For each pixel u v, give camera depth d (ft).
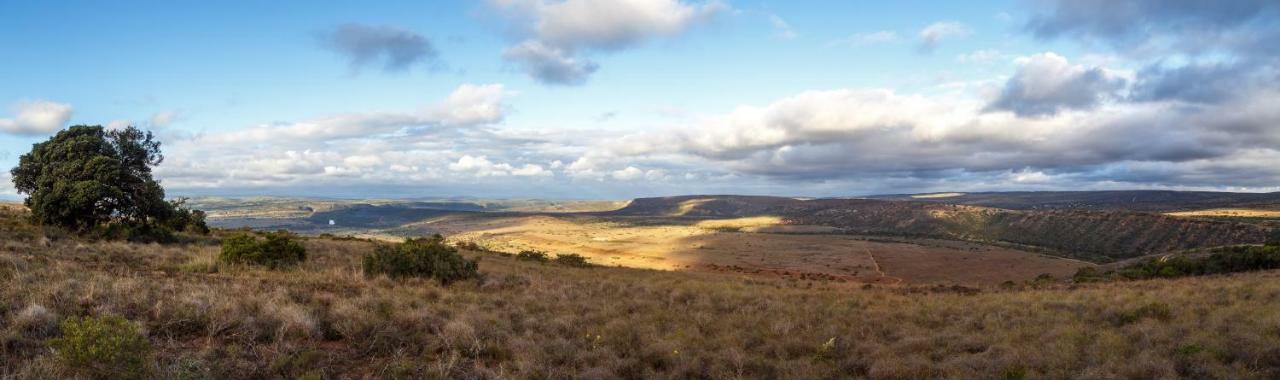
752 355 37.47
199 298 37.96
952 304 64.54
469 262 79.82
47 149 113.70
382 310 41.52
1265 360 31.76
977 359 34.94
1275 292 57.41
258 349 30.71
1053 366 32.73
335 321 37.14
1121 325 46.68
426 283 65.62
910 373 33.42
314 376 26.86
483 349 34.88
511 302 54.13
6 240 75.77
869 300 71.31
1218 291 63.16
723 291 76.23
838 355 39.06
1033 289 99.04
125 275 47.83
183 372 25.30
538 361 32.83
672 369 33.81
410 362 30.63
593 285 78.33
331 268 73.56
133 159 120.78
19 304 32.86
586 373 31.17
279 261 71.00
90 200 103.96
